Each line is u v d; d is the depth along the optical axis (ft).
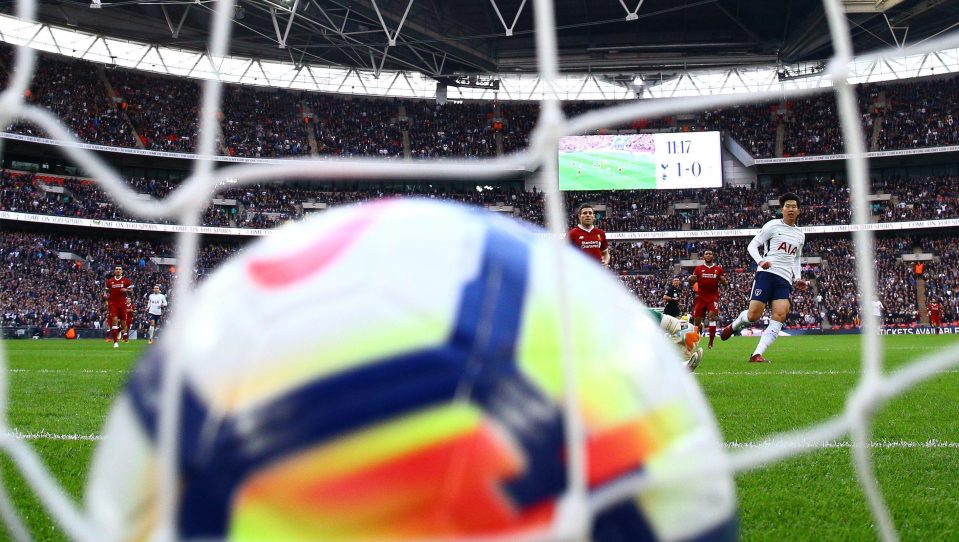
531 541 2.98
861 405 3.55
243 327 3.47
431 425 3.16
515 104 146.72
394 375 3.25
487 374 3.33
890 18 111.55
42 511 8.32
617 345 3.78
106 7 111.75
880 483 9.73
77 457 11.60
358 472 3.08
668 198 132.67
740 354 45.01
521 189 135.54
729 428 14.38
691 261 125.90
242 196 125.90
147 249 118.11
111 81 127.03
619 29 125.08
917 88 134.10
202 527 3.18
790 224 33.04
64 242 111.55
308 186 132.57
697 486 3.74
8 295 99.09
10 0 100.17
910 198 123.85
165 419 3.20
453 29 122.31
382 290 3.45
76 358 40.42
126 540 3.43
